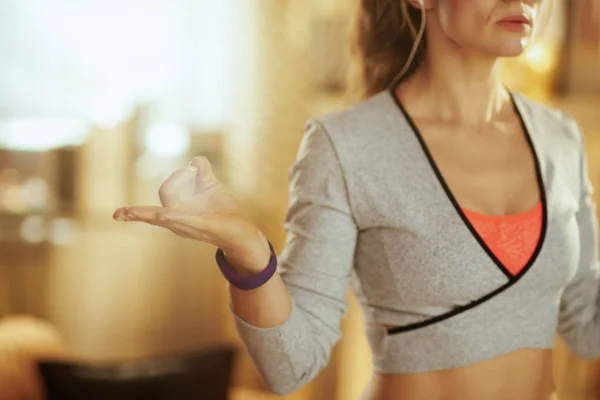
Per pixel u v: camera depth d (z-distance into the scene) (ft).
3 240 16.14
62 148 16.70
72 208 16.76
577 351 4.98
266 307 3.96
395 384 4.45
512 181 4.43
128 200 16.63
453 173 4.36
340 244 4.36
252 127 16.08
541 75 11.84
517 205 4.40
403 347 4.40
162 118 16.76
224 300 16.08
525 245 4.30
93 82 16.84
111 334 16.24
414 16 4.87
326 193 4.35
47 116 17.01
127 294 16.22
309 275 4.31
